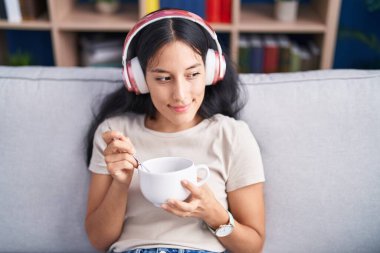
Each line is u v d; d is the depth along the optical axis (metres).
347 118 1.13
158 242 1.02
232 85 1.13
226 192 1.08
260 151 1.14
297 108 1.15
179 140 1.08
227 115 1.16
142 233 1.04
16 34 2.79
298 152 1.12
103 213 1.03
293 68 2.36
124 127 1.12
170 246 1.02
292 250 1.13
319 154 1.12
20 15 2.25
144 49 0.94
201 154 1.07
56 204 1.16
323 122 1.13
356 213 1.12
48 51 2.85
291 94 1.16
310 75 1.20
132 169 0.93
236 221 1.03
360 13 2.65
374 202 1.11
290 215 1.12
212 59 0.98
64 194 1.16
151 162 0.91
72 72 1.24
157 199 0.85
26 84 1.20
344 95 1.15
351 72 1.21
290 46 2.33
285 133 1.13
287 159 1.12
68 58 2.43
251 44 2.34
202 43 0.95
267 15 2.38
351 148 1.12
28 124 1.17
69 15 2.35
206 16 2.23
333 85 1.17
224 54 1.13
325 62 2.29
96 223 1.05
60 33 2.26
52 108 1.18
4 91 1.19
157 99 0.96
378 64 2.63
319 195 1.12
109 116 1.14
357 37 2.56
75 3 2.54
